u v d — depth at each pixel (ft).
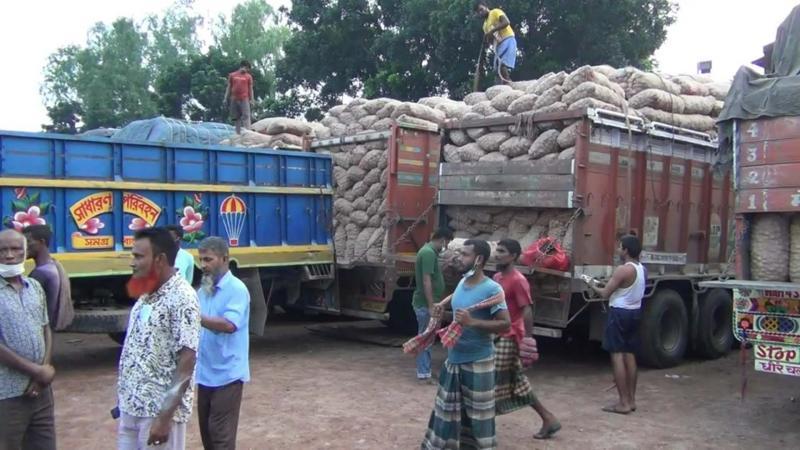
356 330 36.06
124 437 11.21
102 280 26.45
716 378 26.45
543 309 25.70
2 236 12.19
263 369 26.94
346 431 18.85
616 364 21.18
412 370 26.91
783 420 20.43
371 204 32.17
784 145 18.12
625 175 26.40
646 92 27.53
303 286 34.42
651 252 27.50
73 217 24.58
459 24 71.77
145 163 26.55
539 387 24.58
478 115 28.55
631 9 72.23
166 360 11.12
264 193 30.42
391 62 83.05
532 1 71.31
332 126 34.81
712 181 31.09
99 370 26.61
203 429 13.98
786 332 18.72
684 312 28.84
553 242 24.77
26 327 12.31
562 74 26.45
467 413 15.39
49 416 13.01
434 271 24.77
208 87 102.73
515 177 26.14
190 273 20.85
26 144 23.56
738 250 19.33
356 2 85.92
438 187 29.27
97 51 172.55
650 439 18.48
